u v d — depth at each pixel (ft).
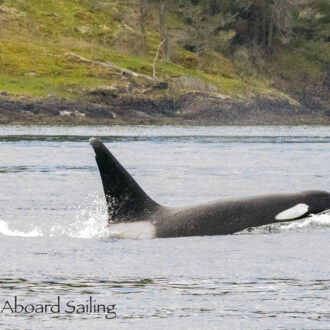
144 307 116.16
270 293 123.75
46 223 188.96
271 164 388.98
